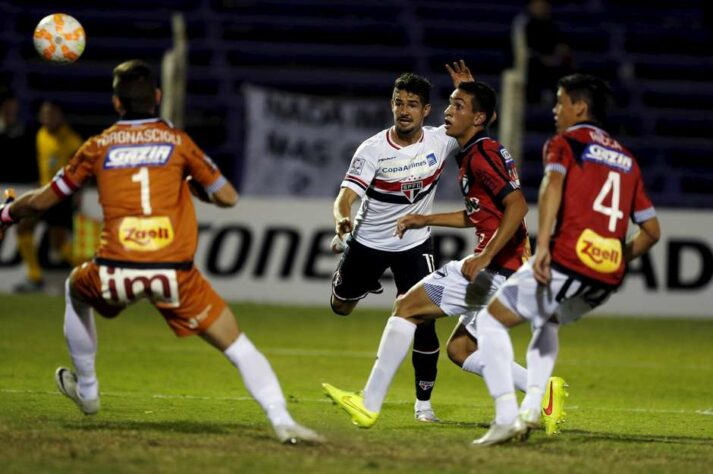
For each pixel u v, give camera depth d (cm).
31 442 2167
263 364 2239
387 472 1977
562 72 6488
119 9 7644
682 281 5719
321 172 6384
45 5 7538
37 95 6994
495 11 7831
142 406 2842
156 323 4922
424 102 2866
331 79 7144
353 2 7750
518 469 2033
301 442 2225
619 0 8062
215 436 2316
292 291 5703
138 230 2180
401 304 2567
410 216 2639
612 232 2245
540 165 6794
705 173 6906
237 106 6862
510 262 2573
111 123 6788
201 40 7431
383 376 2511
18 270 5778
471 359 2706
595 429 2728
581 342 4781
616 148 2291
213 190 2261
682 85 7319
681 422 2911
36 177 5706
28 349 4041
